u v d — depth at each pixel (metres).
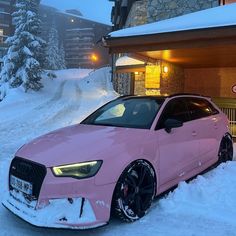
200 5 14.69
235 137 10.21
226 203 4.78
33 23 35.66
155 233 3.93
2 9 82.50
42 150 4.08
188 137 5.39
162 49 8.17
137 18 20.11
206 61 11.61
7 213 4.50
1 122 14.91
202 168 5.87
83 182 3.70
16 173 4.05
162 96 5.67
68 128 5.19
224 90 13.43
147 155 4.43
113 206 3.99
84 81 48.47
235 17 7.36
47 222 3.57
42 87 34.72
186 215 4.42
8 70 34.41
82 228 3.62
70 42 130.75
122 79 26.86
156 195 4.64
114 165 3.94
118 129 4.76
